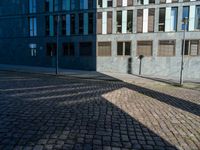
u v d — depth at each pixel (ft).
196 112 25.45
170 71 88.74
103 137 16.31
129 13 92.38
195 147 15.29
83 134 16.72
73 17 100.22
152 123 20.25
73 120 20.06
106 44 96.17
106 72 90.17
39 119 19.97
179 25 86.58
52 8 103.45
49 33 105.19
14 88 36.99
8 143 14.67
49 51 105.91
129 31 93.20
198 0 83.46
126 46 93.71
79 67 100.68
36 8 106.52
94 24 96.94
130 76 75.05
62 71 80.64
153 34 89.71
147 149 14.65
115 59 95.14
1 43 116.26
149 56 90.74
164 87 50.67
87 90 38.29
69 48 101.96
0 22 115.65
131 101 30.09
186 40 86.02
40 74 66.64
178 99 33.99
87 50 99.09
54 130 17.33
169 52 88.63
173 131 18.34
